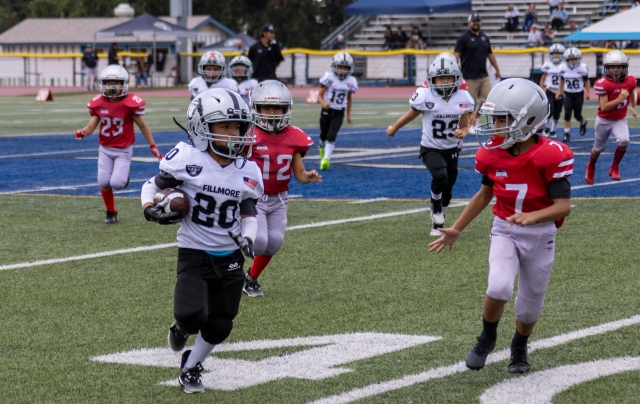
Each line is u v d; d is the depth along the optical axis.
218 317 9.08
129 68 87.88
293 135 12.82
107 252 15.59
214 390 9.09
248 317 11.74
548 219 8.90
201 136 8.95
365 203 20.84
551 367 9.64
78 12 126.69
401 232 17.28
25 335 10.93
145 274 13.97
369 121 46.44
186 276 9.00
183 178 8.99
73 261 14.89
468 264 14.58
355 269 14.30
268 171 12.58
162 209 8.87
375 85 77.50
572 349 10.21
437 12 73.81
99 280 13.60
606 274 13.68
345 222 18.36
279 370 9.66
